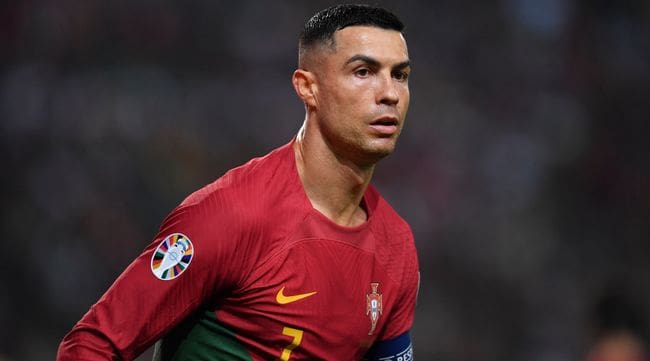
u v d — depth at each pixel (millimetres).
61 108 45125
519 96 54125
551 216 49688
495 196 49438
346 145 10820
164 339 11305
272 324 10727
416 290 12250
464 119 51875
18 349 37844
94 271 40469
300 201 10969
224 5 51625
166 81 48531
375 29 10758
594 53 56594
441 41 54750
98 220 41531
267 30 51719
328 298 10883
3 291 39125
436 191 48562
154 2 50156
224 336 10961
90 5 48719
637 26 58156
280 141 48781
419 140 50094
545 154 51719
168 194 44156
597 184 51750
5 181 42469
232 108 48875
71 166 43094
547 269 47500
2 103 45031
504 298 45844
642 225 50969
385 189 47906
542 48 55969
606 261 48844
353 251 11156
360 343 11367
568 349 43875
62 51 47375
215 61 50375
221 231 10352
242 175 10891
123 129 45250
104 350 10211
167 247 10406
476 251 47250
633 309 17047
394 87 10734
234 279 10578
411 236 12234
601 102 55188
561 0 57406
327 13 11023
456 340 43656
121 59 48406
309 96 11109
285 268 10656
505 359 43969
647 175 53062
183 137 46500
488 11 56188
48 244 40469
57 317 39062
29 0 47844
